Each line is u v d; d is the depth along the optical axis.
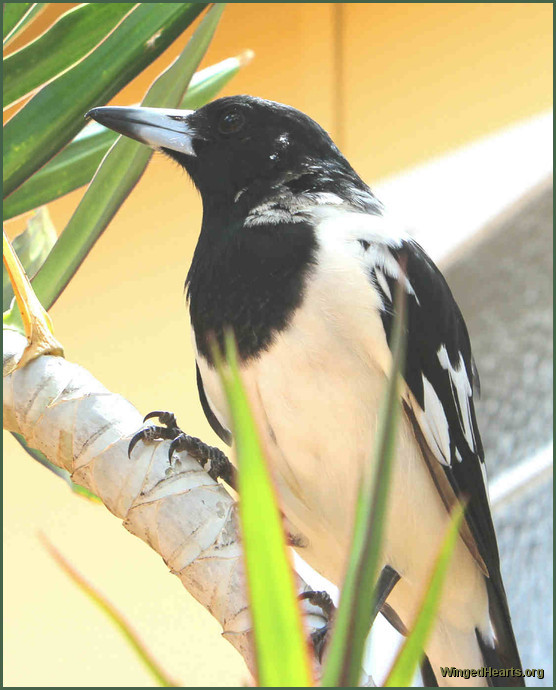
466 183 9.06
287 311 3.56
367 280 3.62
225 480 3.52
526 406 8.16
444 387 3.96
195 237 8.77
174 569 2.63
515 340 8.47
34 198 4.15
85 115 3.73
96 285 8.58
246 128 4.12
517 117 9.13
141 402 8.41
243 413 1.57
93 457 2.75
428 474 3.92
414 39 9.16
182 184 8.83
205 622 8.11
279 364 3.55
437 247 8.85
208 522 2.62
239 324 3.61
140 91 8.67
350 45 9.02
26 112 3.68
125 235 8.73
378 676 4.27
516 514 7.54
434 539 3.92
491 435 8.15
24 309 2.90
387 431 1.60
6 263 2.94
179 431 3.49
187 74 3.80
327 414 3.57
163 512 2.65
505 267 8.66
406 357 3.75
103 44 3.72
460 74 9.24
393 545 3.90
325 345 3.52
